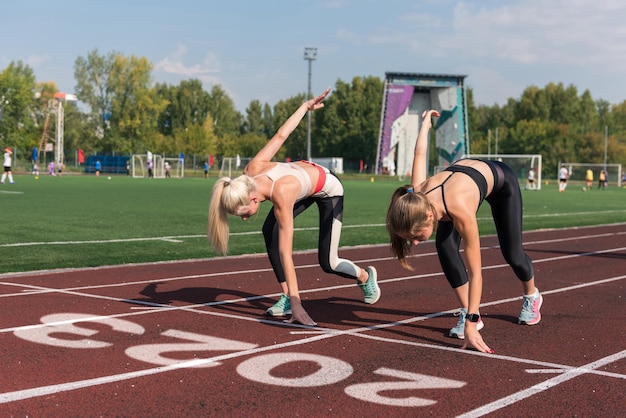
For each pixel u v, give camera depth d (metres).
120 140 86.00
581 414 3.57
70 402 3.69
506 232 5.38
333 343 5.05
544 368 4.43
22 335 5.18
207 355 4.68
